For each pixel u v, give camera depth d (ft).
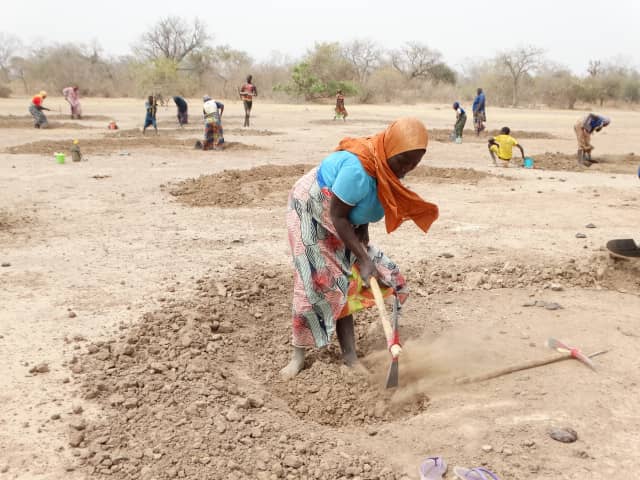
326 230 13.47
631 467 10.75
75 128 81.71
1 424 11.66
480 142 71.46
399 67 257.34
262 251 23.68
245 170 42.45
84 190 35.78
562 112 167.12
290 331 16.69
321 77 198.29
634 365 14.56
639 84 227.40
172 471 10.36
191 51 233.14
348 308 13.98
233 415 11.98
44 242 24.59
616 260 21.47
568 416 12.32
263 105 168.45
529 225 28.48
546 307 18.21
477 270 21.44
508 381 13.88
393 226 13.37
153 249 23.79
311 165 45.78
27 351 14.73
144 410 12.14
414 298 19.03
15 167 44.21
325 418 12.96
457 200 34.47
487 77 224.74
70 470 10.40
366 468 10.71
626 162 54.19
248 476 10.43
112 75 220.64
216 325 16.38
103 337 15.55
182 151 56.39
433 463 10.61
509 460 10.91
